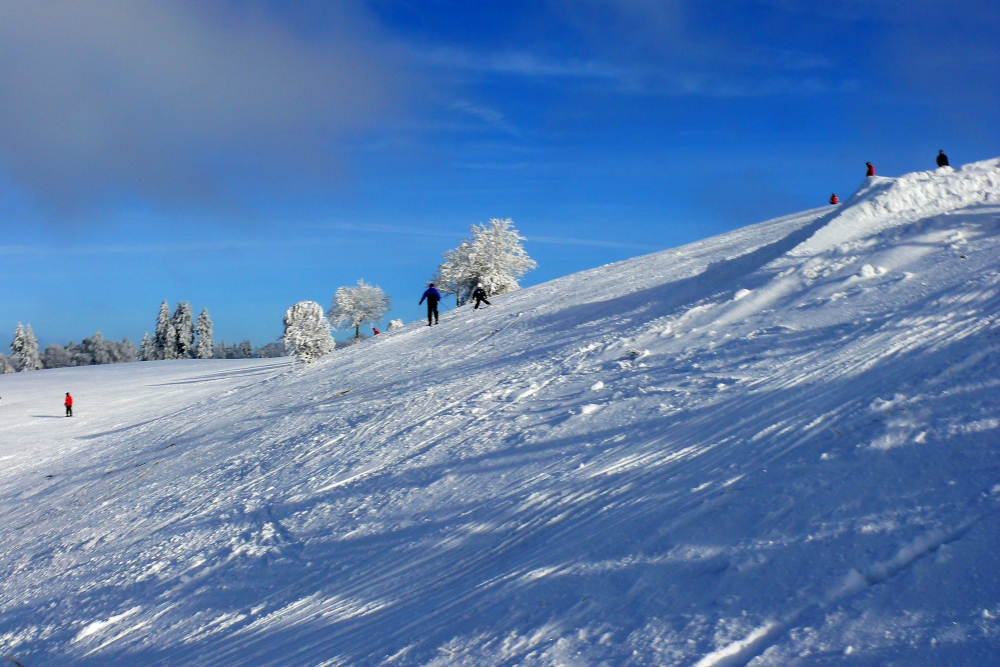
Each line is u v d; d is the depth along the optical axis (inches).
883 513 185.0
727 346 427.8
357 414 585.0
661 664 144.4
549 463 319.6
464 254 1995.6
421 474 367.6
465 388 547.8
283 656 214.5
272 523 371.9
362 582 259.3
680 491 240.1
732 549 187.0
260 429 685.3
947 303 387.2
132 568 373.1
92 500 625.6
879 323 384.8
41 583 407.5
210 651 242.4
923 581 151.6
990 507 175.0
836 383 309.9
